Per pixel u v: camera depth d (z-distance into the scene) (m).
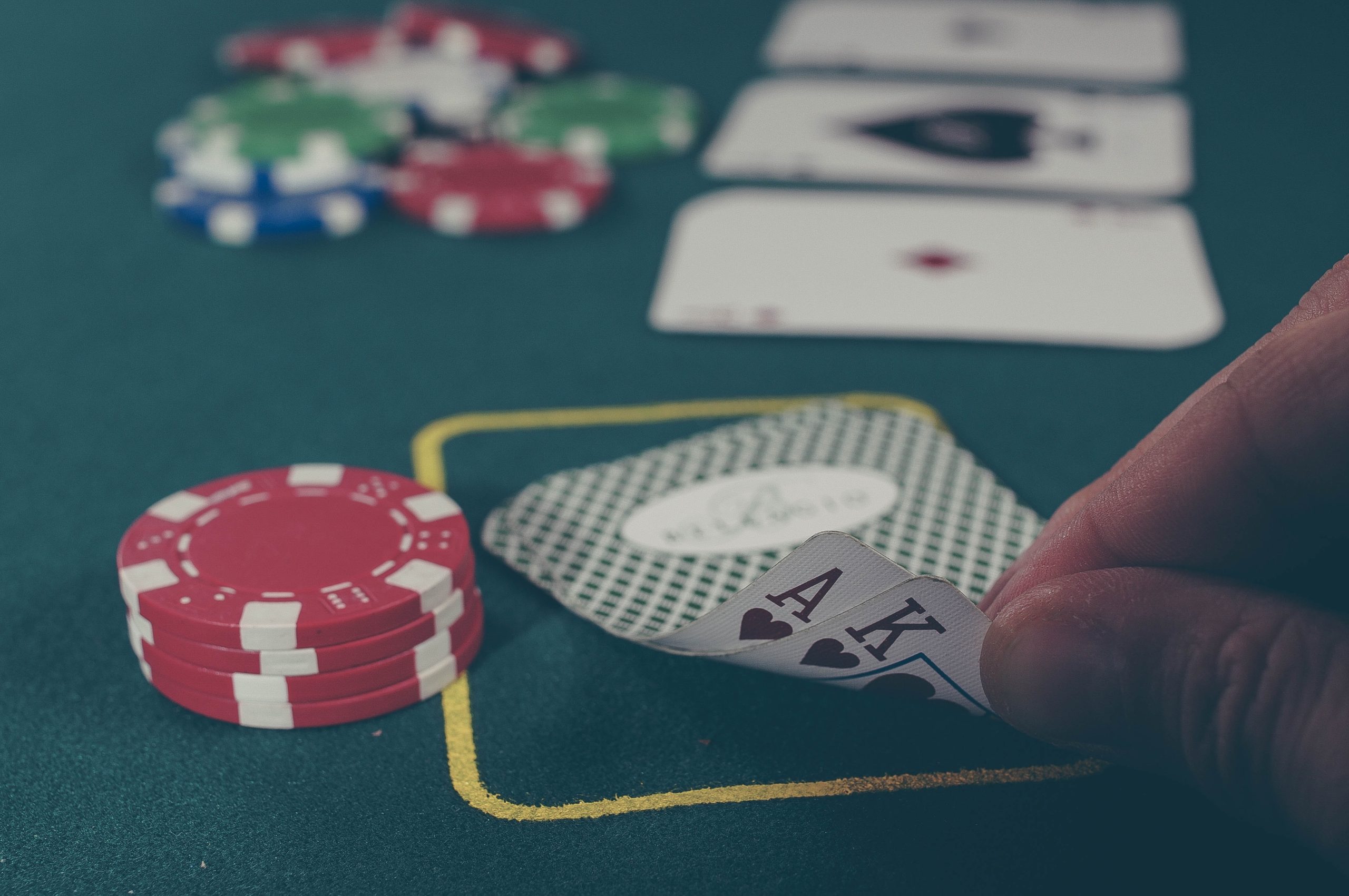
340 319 0.29
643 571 0.23
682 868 0.17
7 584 0.23
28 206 0.34
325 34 0.44
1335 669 0.15
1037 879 0.17
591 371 0.28
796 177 0.35
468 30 0.43
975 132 0.38
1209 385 0.19
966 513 0.24
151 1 0.49
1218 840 0.18
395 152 0.37
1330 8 0.48
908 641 0.18
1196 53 0.44
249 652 0.19
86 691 0.21
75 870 0.17
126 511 0.24
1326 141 0.37
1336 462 0.14
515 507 0.24
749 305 0.30
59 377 0.28
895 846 0.18
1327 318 0.15
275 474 0.23
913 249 0.32
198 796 0.19
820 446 0.25
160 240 0.33
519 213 0.33
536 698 0.21
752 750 0.20
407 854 0.18
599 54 0.44
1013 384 0.27
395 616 0.20
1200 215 0.33
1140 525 0.17
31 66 0.43
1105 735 0.17
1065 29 0.47
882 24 0.47
